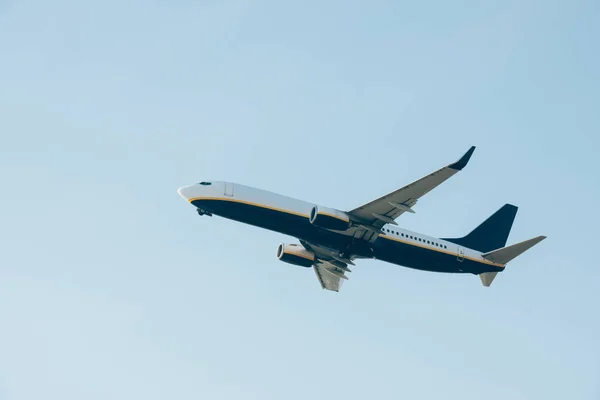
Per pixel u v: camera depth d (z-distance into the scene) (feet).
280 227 622.54
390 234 643.86
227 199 612.70
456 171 554.46
